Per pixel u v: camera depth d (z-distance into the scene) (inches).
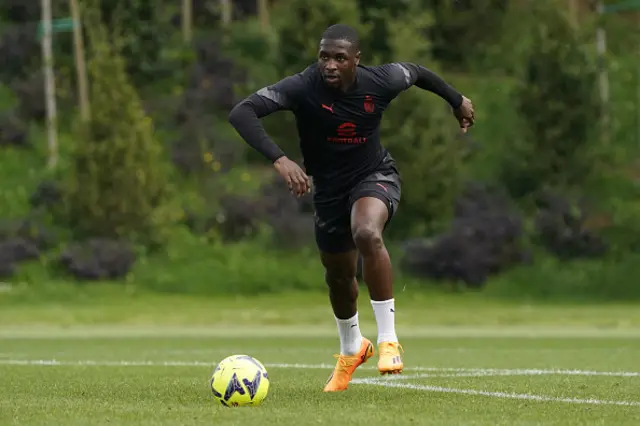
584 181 4594.0
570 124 4564.5
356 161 845.8
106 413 680.4
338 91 823.1
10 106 5378.9
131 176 4256.9
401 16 4677.7
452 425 609.0
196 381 992.9
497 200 4274.1
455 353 1556.3
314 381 1003.3
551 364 1285.7
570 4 5462.6
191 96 5068.9
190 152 4837.6
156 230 4244.6
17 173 4763.8
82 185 4266.7
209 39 5487.2
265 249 4286.4
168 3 5954.7
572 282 3991.1
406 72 862.5
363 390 890.1
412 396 825.5
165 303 3678.6
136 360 1376.7
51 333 2351.1
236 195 4539.9
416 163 4276.6
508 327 2709.2
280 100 822.5
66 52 5585.6
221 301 3784.5
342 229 861.8
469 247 3971.5
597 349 1667.1
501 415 672.4
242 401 733.3
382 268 808.9
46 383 968.3
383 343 814.5
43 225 4318.4
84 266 3946.9
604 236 4338.1
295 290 4003.4
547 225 4220.0
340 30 814.5
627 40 6072.8
